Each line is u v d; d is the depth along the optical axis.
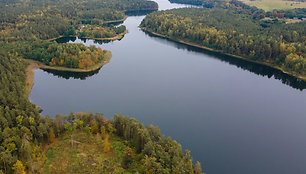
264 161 131.88
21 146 108.56
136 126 124.06
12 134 114.19
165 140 120.75
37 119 130.75
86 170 109.19
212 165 127.44
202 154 134.88
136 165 112.06
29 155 107.56
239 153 137.00
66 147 122.00
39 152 112.81
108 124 133.25
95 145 124.69
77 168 110.06
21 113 132.00
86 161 114.06
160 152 108.31
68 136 130.00
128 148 121.31
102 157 117.12
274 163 130.75
